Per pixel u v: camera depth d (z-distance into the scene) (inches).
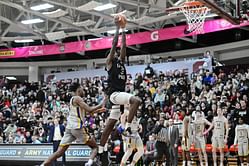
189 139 497.7
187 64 821.2
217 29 725.9
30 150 598.2
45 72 1151.0
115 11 796.6
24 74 1154.7
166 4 759.1
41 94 882.8
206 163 494.0
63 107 749.3
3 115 806.5
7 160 618.5
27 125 721.0
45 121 683.4
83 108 260.4
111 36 909.2
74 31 949.8
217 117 487.8
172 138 493.0
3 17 818.2
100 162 457.4
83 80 940.6
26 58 1143.0
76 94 270.4
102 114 634.8
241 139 476.1
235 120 525.7
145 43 901.2
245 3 562.3
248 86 644.7
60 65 1136.2
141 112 609.6
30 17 838.5
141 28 879.7
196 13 575.2
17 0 764.6
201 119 496.1
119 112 225.3
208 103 599.5
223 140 482.3
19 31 980.6
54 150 514.9
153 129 502.6
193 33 763.4
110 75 223.5
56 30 941.2
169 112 638.5
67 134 269.0
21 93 941.2
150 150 509.0
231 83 677.9
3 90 946.1
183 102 622.2
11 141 672.4
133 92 734.5
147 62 986.7
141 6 727.7
